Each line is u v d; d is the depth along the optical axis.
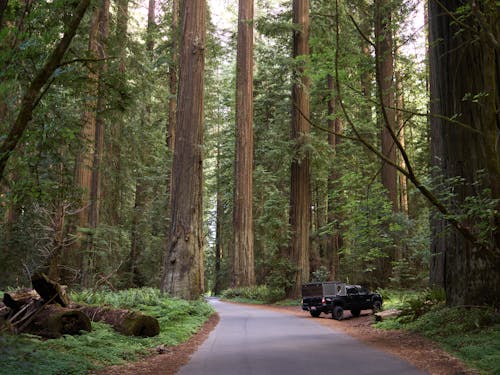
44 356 7.46
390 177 30.00
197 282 21.28
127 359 9.27
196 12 23.22
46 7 7.26
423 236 25.77
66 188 9.71
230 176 46.88
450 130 12.91
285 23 30.48
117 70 9.38
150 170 39.62
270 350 10.75
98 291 17.28
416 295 23.34
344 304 19.95
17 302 10.81
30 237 20.44
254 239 44.03
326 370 8.16
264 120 44.00
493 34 9.08
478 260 12.05
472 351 8.87
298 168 31.25
